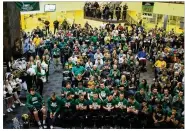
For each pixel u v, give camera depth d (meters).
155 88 10.60
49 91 12.50
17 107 11.13
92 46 14.64
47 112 10.11
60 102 9.84
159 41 16.84
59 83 13.34
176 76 12.16
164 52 14.58
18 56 14.68
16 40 14.91
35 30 17.41
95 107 9.78
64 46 14.91
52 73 14.52
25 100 11.67
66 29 18.17
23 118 9.70
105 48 14.54
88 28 17.72
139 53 14.82
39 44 15.73
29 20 18.41
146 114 9.77
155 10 18.84
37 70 12.01
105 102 9.81
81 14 19.52
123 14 19.50
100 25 18.97
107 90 10.30
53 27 19.06
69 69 12.42
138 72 13.18
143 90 10.50
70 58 13.09
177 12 17.95
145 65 14.91
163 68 12.81
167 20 18.55
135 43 16.48
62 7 18.95
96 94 9.80
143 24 19.42
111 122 9.97
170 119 9.65
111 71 12.10
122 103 9.81
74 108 9.86
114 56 13.48
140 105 9.83
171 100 10.66
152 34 17.31
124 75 11.47
